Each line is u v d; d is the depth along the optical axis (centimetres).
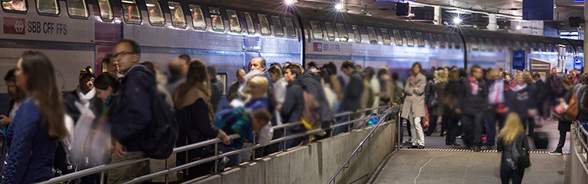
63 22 1118
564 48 3819
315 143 895
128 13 1291
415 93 1368
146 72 490
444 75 1427
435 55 2764
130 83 480
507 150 888
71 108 496
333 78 961
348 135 1030
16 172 438
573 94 1055
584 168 704
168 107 500
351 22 2267
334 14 2194
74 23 1142
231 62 1644
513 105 1342
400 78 1287
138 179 514
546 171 1134
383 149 1252
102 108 516
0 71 985
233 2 1675
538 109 1581
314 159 885
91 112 511
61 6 1117
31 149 444
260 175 717
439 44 2792
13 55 1011
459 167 1166
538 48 3350
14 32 1014
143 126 480
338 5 3716
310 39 2031
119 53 493
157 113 491
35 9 1057
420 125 1376
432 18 3656
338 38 2177
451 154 1295
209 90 582
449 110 1423
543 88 1567
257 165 709
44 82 423
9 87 545
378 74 1144
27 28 1040
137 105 477
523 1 2408
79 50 1152
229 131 666
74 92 664
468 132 1355
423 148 1377
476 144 1338
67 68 1118
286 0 1927
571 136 1115
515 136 884
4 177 441
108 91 520
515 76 1384
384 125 1259
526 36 3228
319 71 980
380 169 1189
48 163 456
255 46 1748
